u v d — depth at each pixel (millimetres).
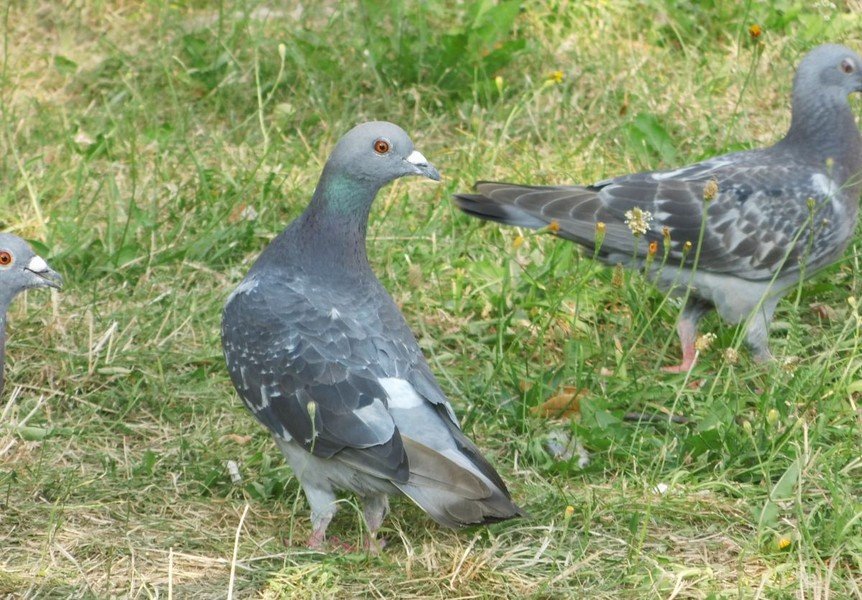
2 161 12961
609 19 15766
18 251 9047
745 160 10992
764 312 10750
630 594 7625
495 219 10742
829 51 10891
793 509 8414
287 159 13391
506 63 14734
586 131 13984
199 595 7625
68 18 15711
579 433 9242
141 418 9750
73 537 8156
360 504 8734
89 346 10227
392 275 11344
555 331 10484
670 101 14414
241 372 8250
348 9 15812
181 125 13789
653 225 10555
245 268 11586
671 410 9500
